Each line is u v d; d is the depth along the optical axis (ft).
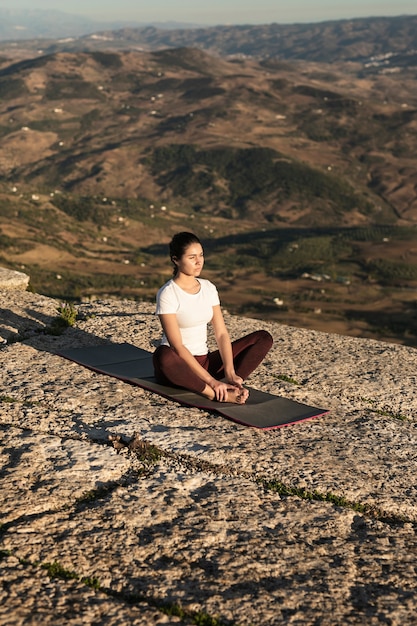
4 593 10.94
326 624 10.77
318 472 16.31
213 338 30.14
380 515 14.92
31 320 29.09
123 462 15.84
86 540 12.67
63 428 17.78
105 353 24.68
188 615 10.81
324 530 13.80
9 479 14.69
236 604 11.12
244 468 16.21
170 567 12.03
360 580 12.16
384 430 20.13
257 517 14.02
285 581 11.91
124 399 20.22
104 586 11.44
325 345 30.60
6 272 36.37
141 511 13.79
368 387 24.93
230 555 12.54
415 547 13.53
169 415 19.12
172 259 19.65
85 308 33.47
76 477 14.98
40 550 12.24
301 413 20.35
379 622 10.94
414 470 17.15
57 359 23.98
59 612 10.60
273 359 27.66
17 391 20.39
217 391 19.38
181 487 14.97
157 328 29.99
